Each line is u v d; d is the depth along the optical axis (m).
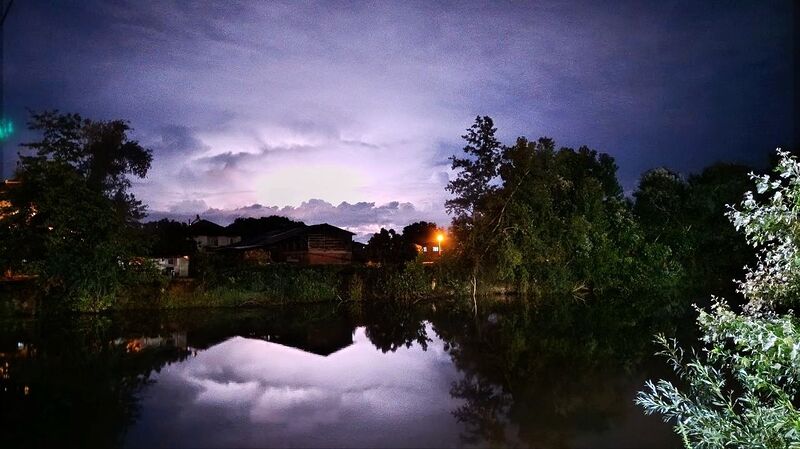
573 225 31.36
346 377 12.69
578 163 34.78
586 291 33.38
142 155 31.64
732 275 33.72
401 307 27.17
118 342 17.08
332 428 8.90
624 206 35.88
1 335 18.22
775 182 4.77
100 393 11.14
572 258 32.62
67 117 23.55
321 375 12.90
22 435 8.59
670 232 35.06
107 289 23.16
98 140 30.41
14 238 20.98
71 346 16.30
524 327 19.94
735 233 32.50
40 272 21.23
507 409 9.78
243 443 8.19
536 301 28.94
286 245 46.34
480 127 30.94
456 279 31.44
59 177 21.83
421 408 10.03
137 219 30.50
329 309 26.31
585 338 17.02
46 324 20.58
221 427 8.97
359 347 16.66
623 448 7.54
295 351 15.97
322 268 30.38
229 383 12.08
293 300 28.25
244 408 10.10
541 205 31.00
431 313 24.78
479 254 30.55
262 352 15.76
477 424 8.97
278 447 7.98
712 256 35.44
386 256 43.41
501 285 32.28
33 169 21.56
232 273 27.86
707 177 39.69
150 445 8.12
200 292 26.08
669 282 33.12
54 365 13.76
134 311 24.28
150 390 11.44
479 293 31.80
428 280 31.23
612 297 29.94
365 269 30.84
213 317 23.16
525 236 30.03
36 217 21.59
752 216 5.02
